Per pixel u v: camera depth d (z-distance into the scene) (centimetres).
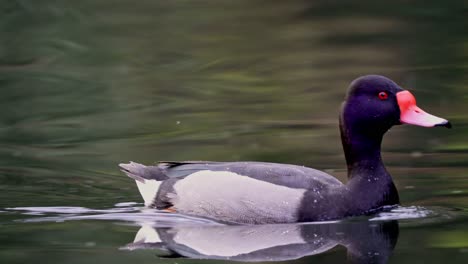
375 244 1125
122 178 1452
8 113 1861
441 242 1123
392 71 2131
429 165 1473
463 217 1231
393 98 1270
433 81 2044
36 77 2142
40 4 2611
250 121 1781
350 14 2619
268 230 1212
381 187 1270
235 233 1199
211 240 1162
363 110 1275
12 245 1123
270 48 2356
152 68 2220
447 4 2638
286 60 2269
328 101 1909
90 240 1150
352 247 1118
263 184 1259
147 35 2467
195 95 2002
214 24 2592
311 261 1066
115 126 1767
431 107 1839
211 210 1270
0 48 2347
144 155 1567
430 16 2561
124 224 1234
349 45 2362
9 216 1264
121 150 1603
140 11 2673
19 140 1675
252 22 2577
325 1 2752
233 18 2638
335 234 1180
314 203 1238
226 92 2023
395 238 1148
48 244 1129
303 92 1994
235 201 1257
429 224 1205
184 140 1658
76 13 2611
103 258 1071
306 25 2566
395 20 2555
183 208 1293
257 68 2209
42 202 1327
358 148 1284
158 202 1315
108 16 2611
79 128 1750
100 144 1644
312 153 1562
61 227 1207
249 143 1628
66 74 2158
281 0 2784
